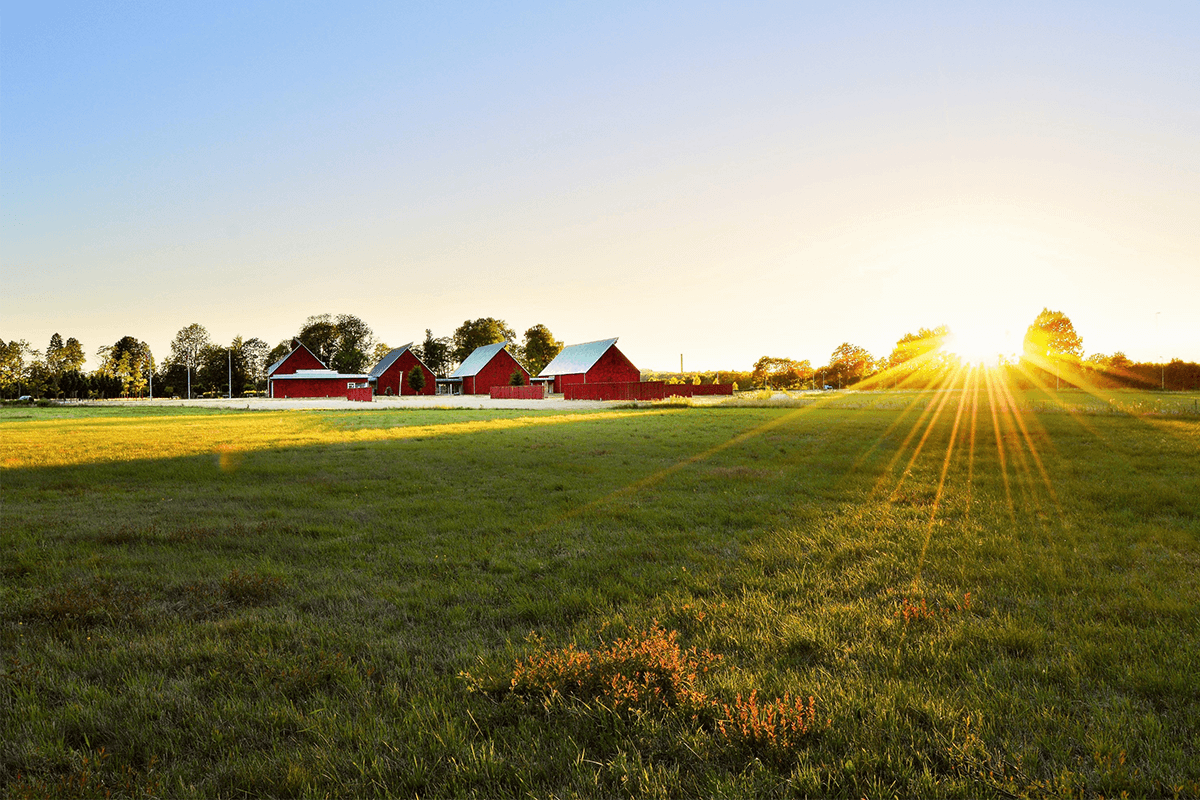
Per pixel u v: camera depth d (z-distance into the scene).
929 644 4.34
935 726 3.30
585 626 4.80
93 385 101.31
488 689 3.80
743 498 10.02
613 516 8.92
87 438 22.05
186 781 3.01
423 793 2.91
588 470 13.45
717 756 3.10
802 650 4.40
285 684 3.87
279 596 5.75
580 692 3.67
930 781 2.80
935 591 5.55
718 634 4.62
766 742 3.11
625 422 28.12
